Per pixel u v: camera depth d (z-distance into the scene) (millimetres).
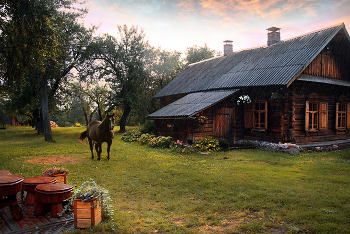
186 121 15859
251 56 19641
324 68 16438
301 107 14875
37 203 4883
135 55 31922
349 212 4906
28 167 9594
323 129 15859
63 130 36531
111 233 4211
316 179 7578
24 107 28906
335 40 16531
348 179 7473
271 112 15016
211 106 14914
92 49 27859
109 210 4629
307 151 13867
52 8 12578
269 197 5805
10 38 11672
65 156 12688
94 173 8719
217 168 9367
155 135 19266
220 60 23406
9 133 29594
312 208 5152
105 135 11172
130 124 43781
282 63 15391
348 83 17922
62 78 26328
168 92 24328
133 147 16391
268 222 4480
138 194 6379
